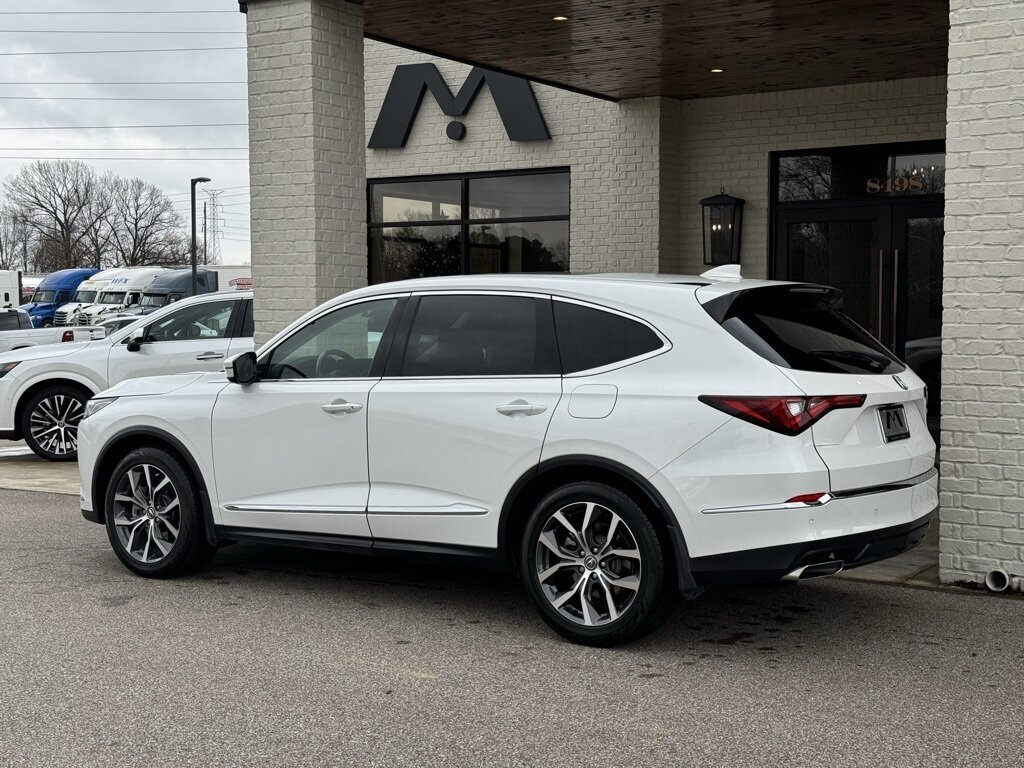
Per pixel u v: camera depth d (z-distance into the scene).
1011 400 6.25
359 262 9.22
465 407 5.63
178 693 4.78
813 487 4.86
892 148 11.66
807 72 11.20
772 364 4.98
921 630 5.68
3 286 34.47
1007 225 6.20
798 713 4.51
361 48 9.18
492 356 5.68
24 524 8.57
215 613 6.06
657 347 5.25
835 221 11.98
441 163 13.94
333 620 5.93
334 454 6.05
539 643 5.50
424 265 14.24
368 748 4.18
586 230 13.05
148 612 6.07
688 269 12.70
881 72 11.18
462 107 13.63
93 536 8.10
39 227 98.69
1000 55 6.17
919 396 5.52
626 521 5.20
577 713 4.53
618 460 5.19
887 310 11.76
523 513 5.67
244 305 12.34
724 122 12.38
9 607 6.17
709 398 5.02
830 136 11.83
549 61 10.84
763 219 12.23
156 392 6.82
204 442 6.51
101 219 98.81
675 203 12.63
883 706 4.59
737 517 4.93
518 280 5.73
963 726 4.36
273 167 8.98
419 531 5.80
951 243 6.32
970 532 6.43
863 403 5.03
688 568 5.07
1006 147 6.18
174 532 6.69
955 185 6.30
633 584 5.23
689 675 5.00
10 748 4.18
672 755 4.09
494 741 4.24
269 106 8.97
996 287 6.24
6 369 12.20
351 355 6.14
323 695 4.76
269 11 8.91
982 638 5.54
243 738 4.28
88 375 12.15
